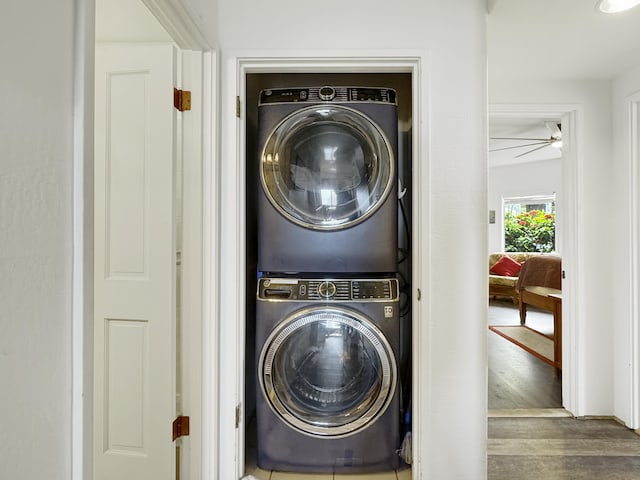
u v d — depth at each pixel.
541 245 6.12
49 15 0.71
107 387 1.58
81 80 0.77
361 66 1.67
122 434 1.57
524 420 2.29
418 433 1.65
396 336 1.71
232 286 1.65
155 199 1.54
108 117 1.57
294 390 1.75
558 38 1.83
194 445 1.58
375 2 1.62
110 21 1.47
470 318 1.62
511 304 5.92
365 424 1.71
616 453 1.94
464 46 1.61
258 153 1.80
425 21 1.62
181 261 1.59
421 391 1.63
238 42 1.64
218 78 1.62
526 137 3.96
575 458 1.90
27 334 0.67
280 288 1.72
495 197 6.40
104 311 1.58
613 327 2.34
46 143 0.71
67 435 0.75
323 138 1.78
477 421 1.62
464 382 1.62
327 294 1.71
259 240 1.78
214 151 1.59
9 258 0.64
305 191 1.78
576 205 2.36
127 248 1.57
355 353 1.74
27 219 0.67
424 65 1.62
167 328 1.54
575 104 2.35
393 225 1.75
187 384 1.59
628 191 2.23
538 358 3.36
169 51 1.54
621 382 2.27
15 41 0.64
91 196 0.79
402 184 2.27
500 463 1.85
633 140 2.21
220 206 1.64
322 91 1.76
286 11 1.63
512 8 1.57
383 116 1.75
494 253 6.38
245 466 1.79
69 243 0.76
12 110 0.64
